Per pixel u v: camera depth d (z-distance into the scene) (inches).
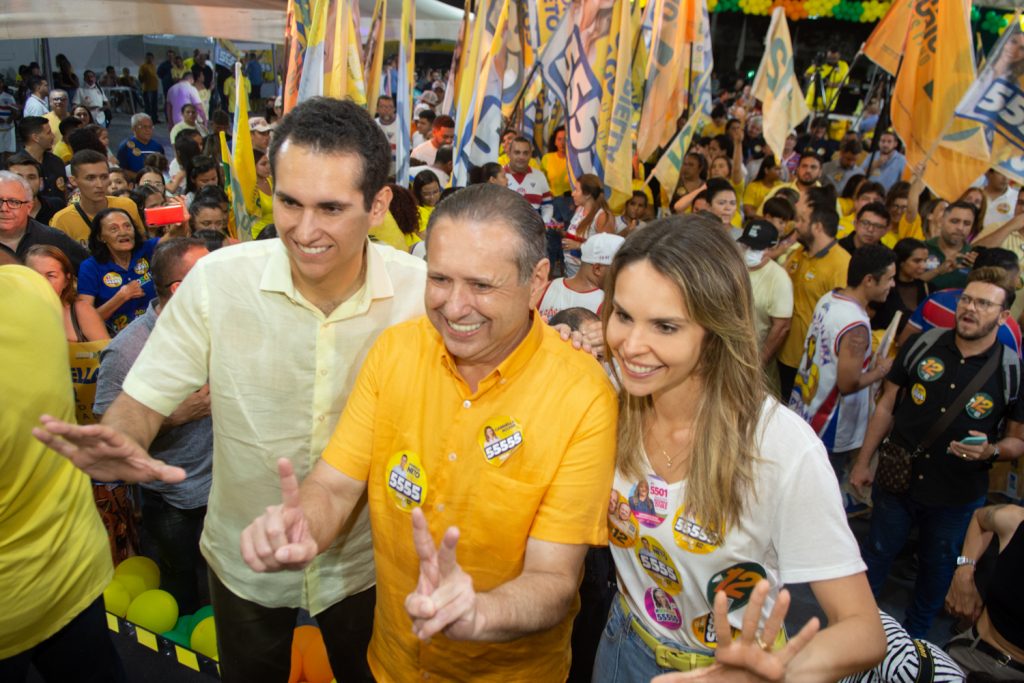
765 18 774.5
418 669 69.0
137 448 56.4
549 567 60.2
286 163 60.7
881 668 75.1
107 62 696.4
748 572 59.2
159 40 726.5
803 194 187.5
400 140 186.1
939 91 197.6
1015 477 160.6
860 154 381.1
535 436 61.1
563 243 225.0
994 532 95.8
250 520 76.3
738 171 322.0
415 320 67.2
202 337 70.6
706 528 58.1
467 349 58.0
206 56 671.1
